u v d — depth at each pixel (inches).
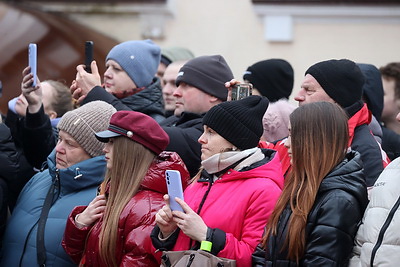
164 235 315.6
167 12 668.7
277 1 650.8
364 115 350.9
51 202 360.8
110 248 327.6
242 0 663.1
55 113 439.2
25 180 409.7
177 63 467.8
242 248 303.1
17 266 355.3
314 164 296.7
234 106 323.0
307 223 290.2
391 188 289.1
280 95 437.4
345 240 286.7
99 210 339.0
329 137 299.3
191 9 669.3
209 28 667.4
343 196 289.7
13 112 425.1
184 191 327.3
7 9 677.9
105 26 671.8
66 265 349.7
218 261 297.9
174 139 366.3
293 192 296.4
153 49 432.5
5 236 367.6
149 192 335.3
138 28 671.8
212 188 318.7
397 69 461.4
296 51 653.3
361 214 294.8
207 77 391.5
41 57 662.5
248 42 661.3
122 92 421.7
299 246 288.7
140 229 326.0
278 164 323.6
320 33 649.0
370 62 641.6
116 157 339.0
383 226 283.9
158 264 324.8
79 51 665.0
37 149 394.3
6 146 387.5
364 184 296.4
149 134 339.0
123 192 334.3
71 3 673.6
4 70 653.9
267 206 309.3
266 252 295.9
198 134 371.9
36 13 676.1
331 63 349.1
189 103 391.2
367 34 641.6
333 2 639.8
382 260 280.7
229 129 320.5
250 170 316.5
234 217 309.9
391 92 461.7
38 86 390.6
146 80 426.6
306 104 306.3
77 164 358.6
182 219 303.4
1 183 381.1
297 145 300.2
